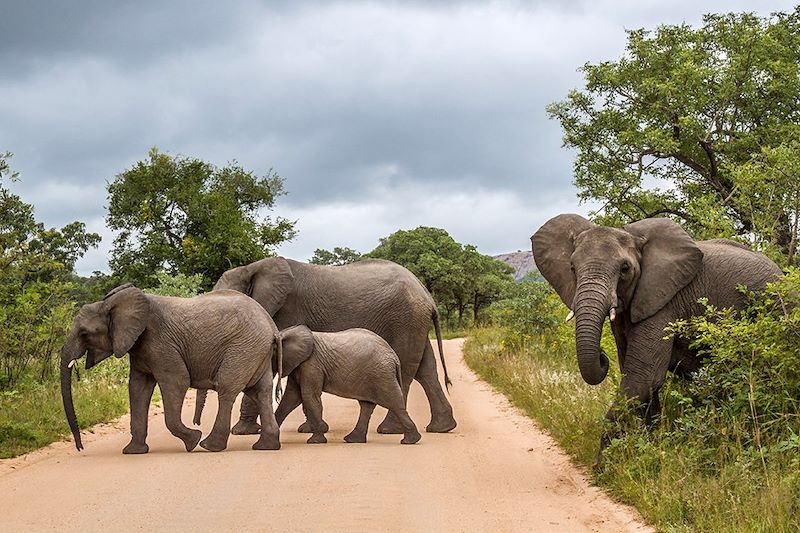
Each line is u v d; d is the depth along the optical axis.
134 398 12.58
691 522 7.91
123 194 38.34
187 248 36.53
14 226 21.30
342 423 15.75
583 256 10.38
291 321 15.78
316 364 13.37
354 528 7.82
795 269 10.95
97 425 15.28
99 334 12.34
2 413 14.51
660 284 10.49
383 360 13.41
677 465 9.14
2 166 16.81
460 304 69.00
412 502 8.91
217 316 12.76
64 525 8.03
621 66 29.66
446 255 69.12
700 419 9.79
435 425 14.66
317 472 10.54
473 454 11.98
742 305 10.91
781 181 16.36
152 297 12.74
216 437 12.62
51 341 19.47
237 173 47.69
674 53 29.06
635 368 10.58
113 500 9.02
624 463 9.62
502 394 19.69
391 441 13.63
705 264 10.98
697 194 27.12
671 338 10.43
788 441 8.75
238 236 37.25
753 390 9.78
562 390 15.69
